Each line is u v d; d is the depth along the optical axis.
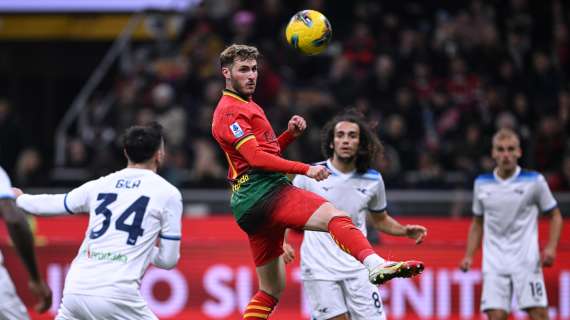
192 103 29.77
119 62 37.47
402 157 27.16
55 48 38.75
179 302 20.42
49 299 12.59
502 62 30.28
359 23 31.27
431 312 20.16
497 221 17.80
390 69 28.98
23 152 29.83
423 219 21.27
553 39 32.00
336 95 28.27
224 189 24.89
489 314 17.83
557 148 26.55
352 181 16.30
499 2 32.88
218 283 20.42
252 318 14.10
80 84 39.06
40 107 39.06
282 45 30.48
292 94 28.39
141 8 36.94
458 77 29.48
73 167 30.77
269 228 13.10
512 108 28.64
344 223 12.41
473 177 24.72
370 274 11.93
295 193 12.87
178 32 35.47
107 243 12.98
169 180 25.31
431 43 30.89
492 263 17.81
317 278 16.02
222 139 12.95
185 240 20.97
